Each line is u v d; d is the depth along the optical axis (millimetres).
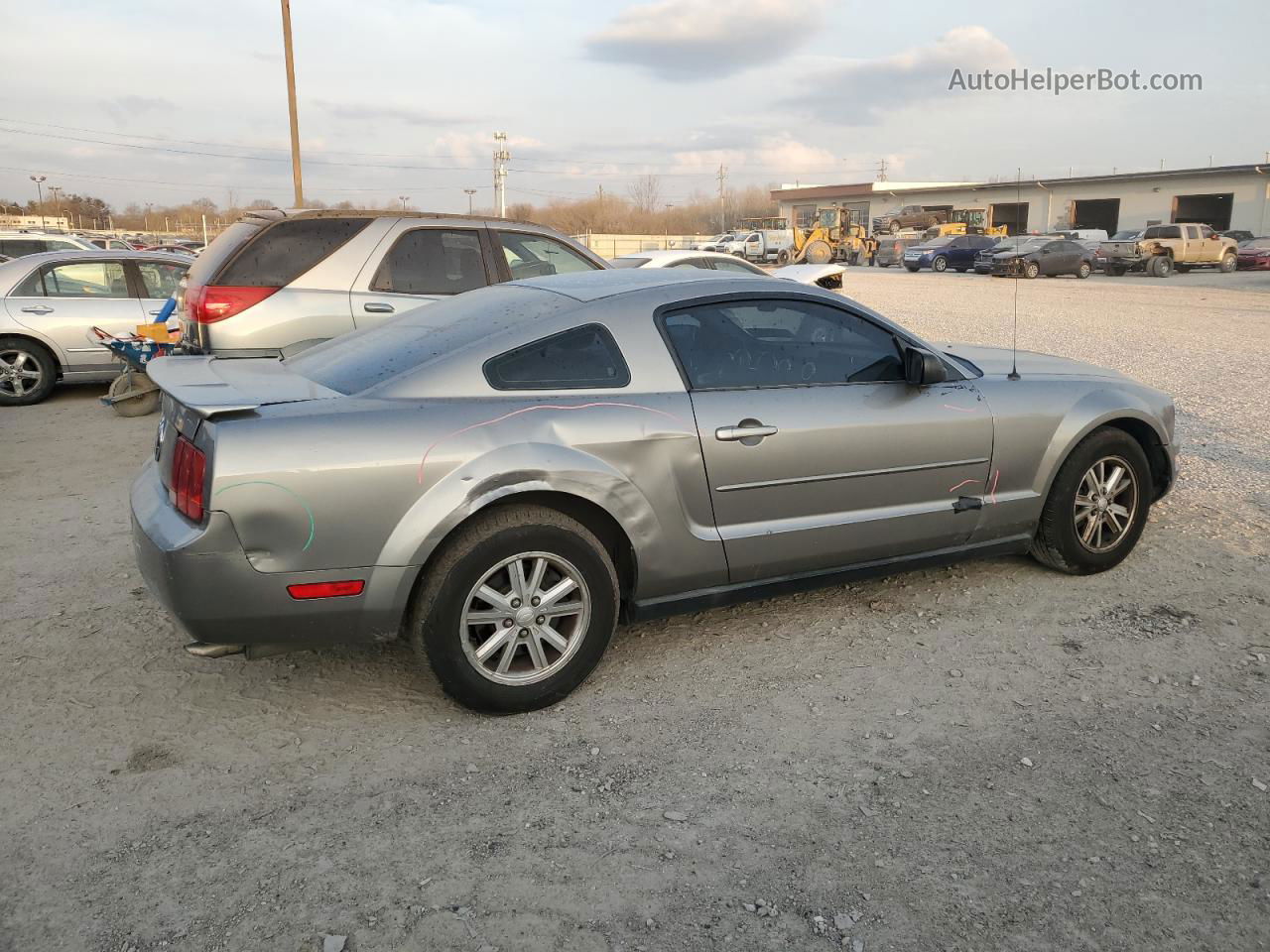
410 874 2520
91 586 4500
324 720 3324
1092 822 2725
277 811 2791
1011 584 4543
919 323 17359
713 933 2301
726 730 3262
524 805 2828
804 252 44781
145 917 2348
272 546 2973
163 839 2656
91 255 9680
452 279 7086
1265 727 3236
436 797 2865
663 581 3586
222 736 3213
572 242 7738
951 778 2947
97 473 6645
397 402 3195
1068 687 3529
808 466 3752
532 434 3273
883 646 3902
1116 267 35812
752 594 3814
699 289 3775
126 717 3328
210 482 2912
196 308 6543
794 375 3838
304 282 6652
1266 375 10984
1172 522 5434
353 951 2236
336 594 3068
